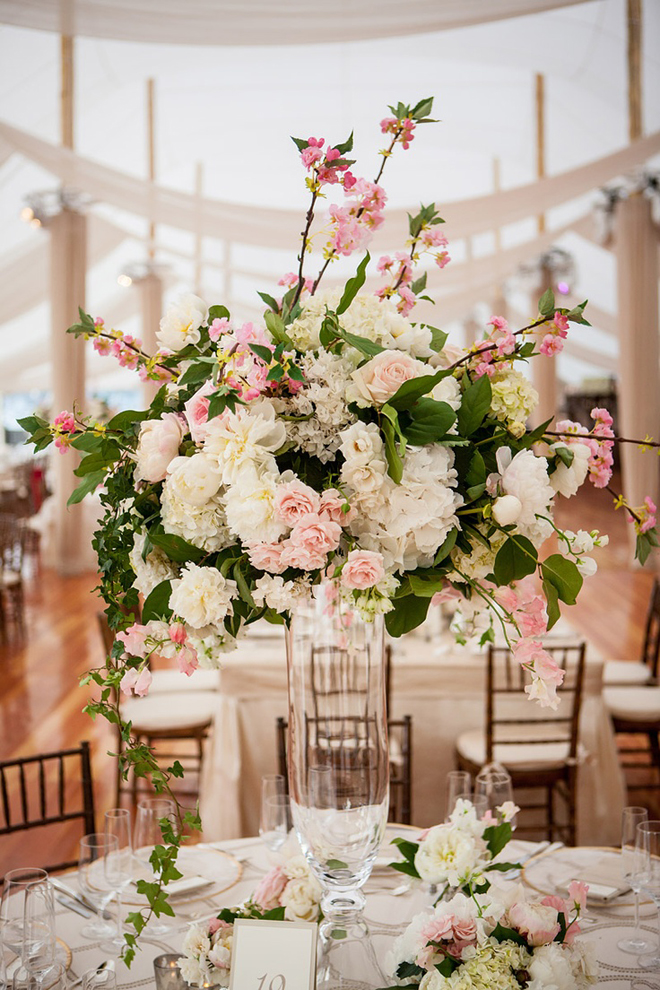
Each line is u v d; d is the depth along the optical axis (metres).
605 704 4.07
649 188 9.34
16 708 5.91
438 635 4.35
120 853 1.96
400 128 1.43
